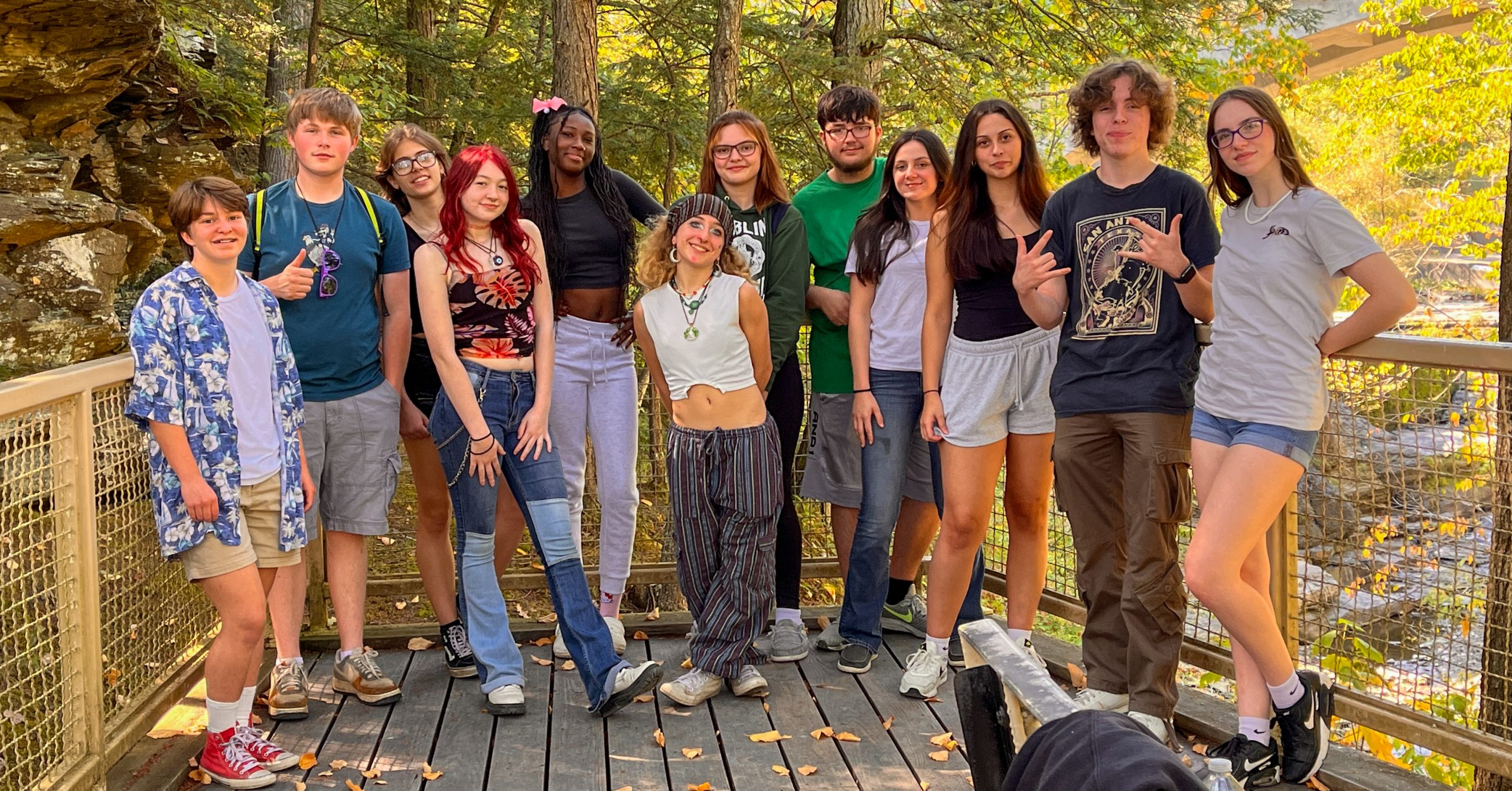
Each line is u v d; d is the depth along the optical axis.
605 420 3.71
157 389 2.64
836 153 3.81
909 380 3.60
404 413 3.56
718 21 7.67
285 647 3.37
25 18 6.19
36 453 2.58
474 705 3.48
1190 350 2.91
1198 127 9.34
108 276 6.76
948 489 3.43
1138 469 2.92
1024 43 9.77
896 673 3.74
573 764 3.06
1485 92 14.52
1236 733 3.15
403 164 3.49
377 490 3.43
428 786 2.93
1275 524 3.17
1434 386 2.96
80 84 6.74
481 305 3.24
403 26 11.09
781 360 3.67
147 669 3.22
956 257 3.31
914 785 2.92
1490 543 2.95
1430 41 14.86
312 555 3.97
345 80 9.96
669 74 10.27
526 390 3.33
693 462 3.36
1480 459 2.91
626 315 3.68
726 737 3.22
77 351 6.30
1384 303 2.45
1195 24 9.62
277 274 3.23
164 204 7.80
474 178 3.14
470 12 12.85
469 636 3.40
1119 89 2.85
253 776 2.90
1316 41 14.20
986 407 3.34
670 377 3.38
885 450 3.62
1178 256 2.76
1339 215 2.51
